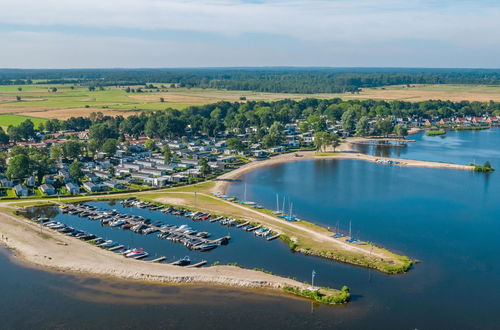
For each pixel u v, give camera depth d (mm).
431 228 177625
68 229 174625
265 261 147000
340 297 120125
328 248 154625
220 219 190625
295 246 157250
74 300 123125
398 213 196875
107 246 159500
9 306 120062
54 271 139625
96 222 190375
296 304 119875
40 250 154375
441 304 119875
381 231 173875
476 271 139250
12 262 146250
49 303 121625
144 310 118125
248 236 171125
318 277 134750
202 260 147875
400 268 138875
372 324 110938
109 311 117750
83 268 140750
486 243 161750
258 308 118125
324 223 184125
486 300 122062
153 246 161500
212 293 126000
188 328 110062
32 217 196875
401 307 118188
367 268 140625
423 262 145625
